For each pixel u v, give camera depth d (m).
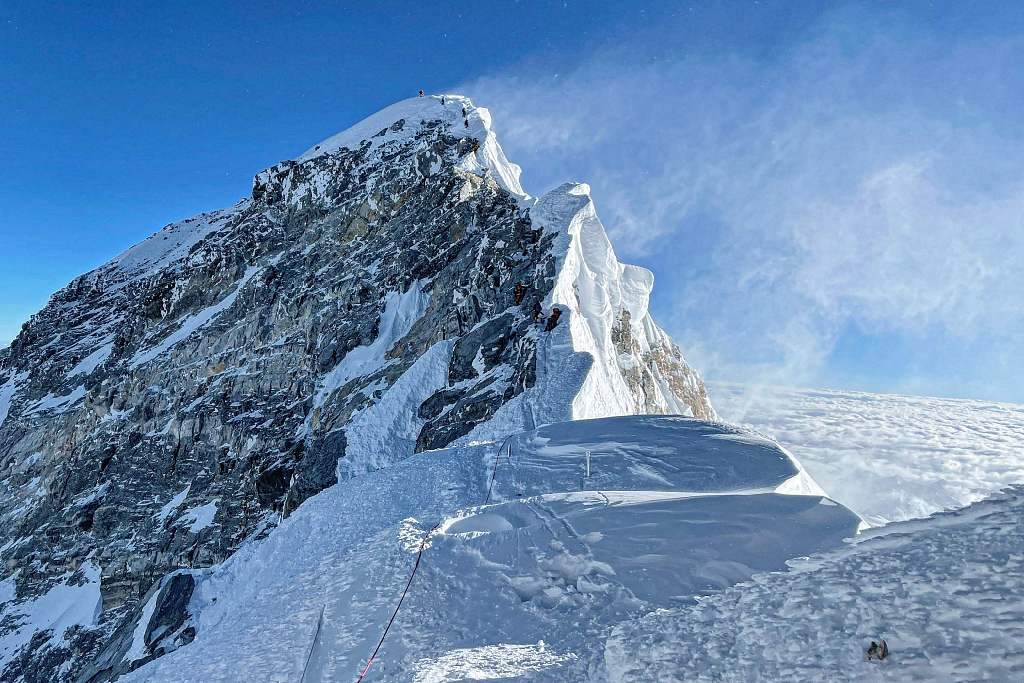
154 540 44.03
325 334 53.41
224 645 13.79
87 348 80.12
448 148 67.88
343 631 11.88
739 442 22.86
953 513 8.72
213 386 54.19
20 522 56.94
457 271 49.72
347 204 66.62
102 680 25.48
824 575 8.45
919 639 6.39
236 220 77.75
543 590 11.70
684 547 11.69
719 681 7.17
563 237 46.00
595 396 34.66
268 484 42.53
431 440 35.94
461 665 9.54
